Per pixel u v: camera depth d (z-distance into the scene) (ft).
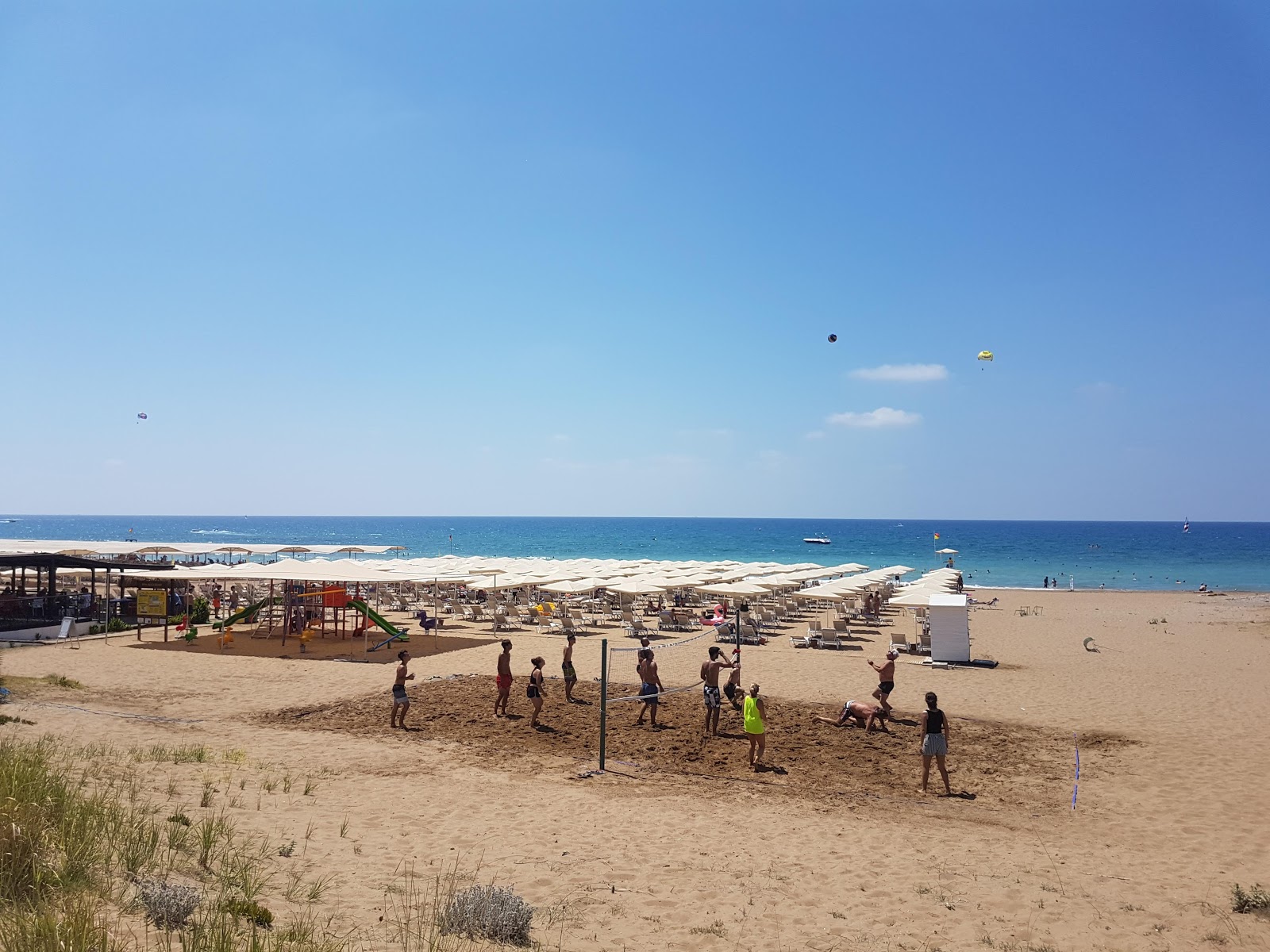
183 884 19.53
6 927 15.12
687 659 72.02
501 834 28.91
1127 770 40.91
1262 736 47.73
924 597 83.35
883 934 21.54
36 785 23.47
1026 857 28.50
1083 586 206.80
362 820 29.37
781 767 40.45
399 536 522.47
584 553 343.05
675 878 25.27
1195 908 23.79
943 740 37.24
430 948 17.70
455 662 68.59
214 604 110.11
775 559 311.27
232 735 43.24
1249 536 558.56
